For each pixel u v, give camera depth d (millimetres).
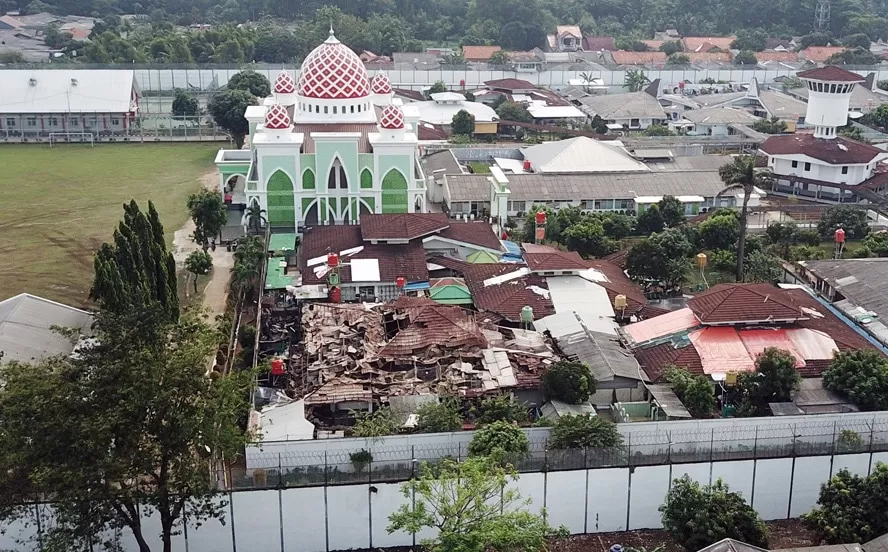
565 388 83812
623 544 70875
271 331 101000
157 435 61531
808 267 116188
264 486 69688
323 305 102812
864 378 84625
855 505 66938
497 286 107375
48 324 90938
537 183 151250
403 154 136750
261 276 114562
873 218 150125
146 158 188625
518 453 71250
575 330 96250
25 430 58031
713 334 94188
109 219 145875
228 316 104125
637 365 90500
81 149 196875
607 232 136625
